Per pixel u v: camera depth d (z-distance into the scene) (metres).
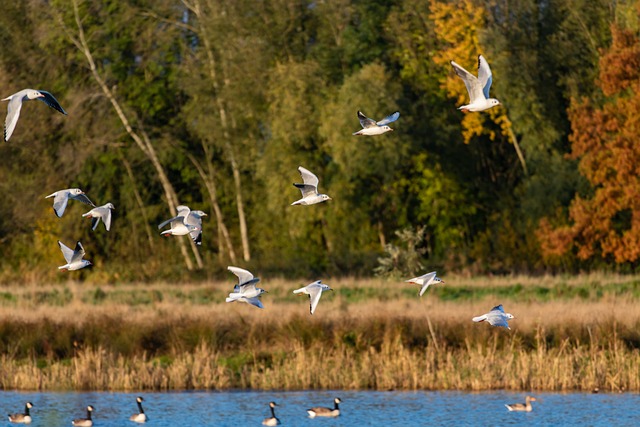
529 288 42.56
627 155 46.00
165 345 31.00
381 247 57.25
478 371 27.45
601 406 24.67
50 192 57.94
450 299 40.38
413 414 24.14
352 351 29.50
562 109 58.12
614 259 51.47
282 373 28.17
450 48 57.22
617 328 30.14
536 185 54.69
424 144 56.00
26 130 57.41
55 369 28.70
